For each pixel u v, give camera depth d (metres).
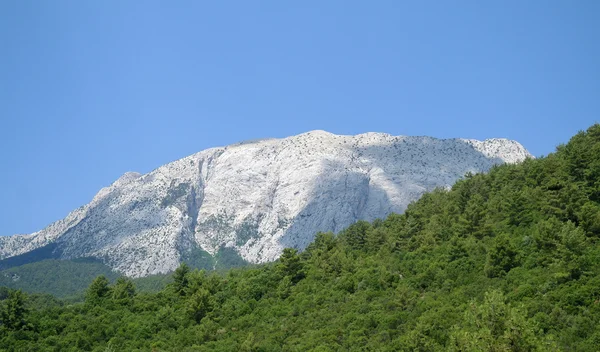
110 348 97.88
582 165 112.25
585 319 74.81
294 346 92.75
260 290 122.12
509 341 55.12
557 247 90.12
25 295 113.75
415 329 80.81
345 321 96.06
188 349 98.00
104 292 129.75
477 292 91.06
